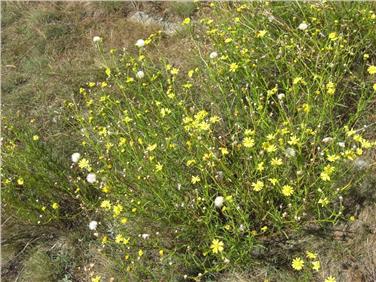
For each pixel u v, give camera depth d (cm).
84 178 119
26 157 117
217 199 87
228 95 116
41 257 110
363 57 117
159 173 95
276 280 94
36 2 185
